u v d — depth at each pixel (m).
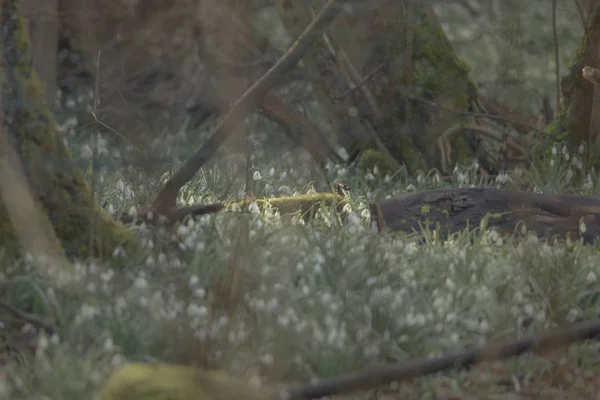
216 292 9.46
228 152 15.59
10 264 10.35
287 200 13.76
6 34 10.54
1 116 10.24
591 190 15.50
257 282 9.94
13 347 9.27
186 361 8.57
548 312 10.32
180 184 11.90
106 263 10.80
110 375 8.26
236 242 9.79
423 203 13.36
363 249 11.22
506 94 19.91
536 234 12.84
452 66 18.64
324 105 18.88
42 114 10.77
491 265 11.20
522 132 18.67
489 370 9.48
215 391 7.27
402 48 18.39
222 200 13.95
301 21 18.52
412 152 18.25
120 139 18.20
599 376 9.53
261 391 7.60
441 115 18.39
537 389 9.25
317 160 18.17
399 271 10.91
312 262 10.99
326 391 7.82
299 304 10.12
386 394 8.98
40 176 10.68
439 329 9.73
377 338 9.64
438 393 9.05
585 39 16.45
